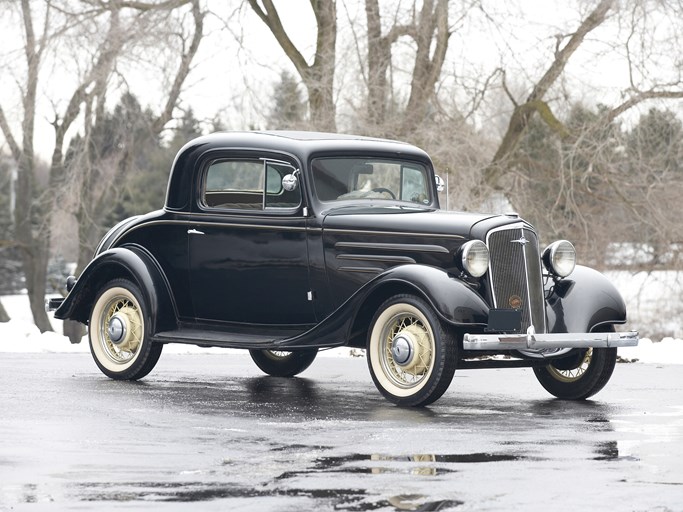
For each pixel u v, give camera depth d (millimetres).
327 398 15094
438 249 14617
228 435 11609
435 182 17188
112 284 16875
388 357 14547
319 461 10070
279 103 41594
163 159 74938
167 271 16500
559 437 11641
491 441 11328
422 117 38938
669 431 12141
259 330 15992
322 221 15375
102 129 47625
